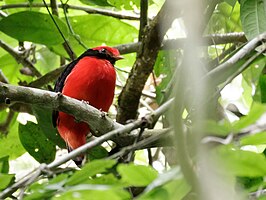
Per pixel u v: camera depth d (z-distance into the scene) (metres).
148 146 7.50
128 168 4.48
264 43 6.72
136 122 5.80
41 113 9.26
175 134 3.98
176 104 4.15
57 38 10.17
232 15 9.73
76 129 9.26
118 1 10.95
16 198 6.17
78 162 8.32
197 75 3.84
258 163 4.25
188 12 3.51
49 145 9.35
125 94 9.31
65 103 7.50
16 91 7.28
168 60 9.64
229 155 4.20
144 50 8.88
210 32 9.46
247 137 4.52
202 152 3.71
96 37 11.16
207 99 4.71
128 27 11.06
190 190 4.46
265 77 6.85
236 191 4.73
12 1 12.04
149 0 11.22
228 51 9.66
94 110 7.62
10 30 10.01
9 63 11.84
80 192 4.39
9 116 11.05
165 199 4.45
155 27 8.60
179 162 3.88
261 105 4.32
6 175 5.58
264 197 4.82
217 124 4.41
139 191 6.79
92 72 9.74
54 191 4.95
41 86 10.95
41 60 12.53
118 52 10.56
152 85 12.36
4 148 10.96
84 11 11.88
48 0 12.08
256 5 8.18
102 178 5.11
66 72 10.23
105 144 10.52
